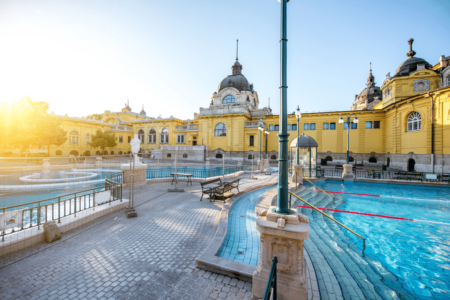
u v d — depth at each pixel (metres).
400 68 26.91
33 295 3.19
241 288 3.41
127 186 11.70
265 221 3.11
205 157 37.28
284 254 2.94
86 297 3.18
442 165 18.70
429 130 19.83
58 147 39.59
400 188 13.77
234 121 37.91
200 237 5.32
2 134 25.33
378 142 29.66
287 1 3.31
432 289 3.79
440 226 7.14
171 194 10.06
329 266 4.45
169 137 47.09
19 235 4.71
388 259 4.86
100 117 58.78
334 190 13.12
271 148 36.53
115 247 4.75
